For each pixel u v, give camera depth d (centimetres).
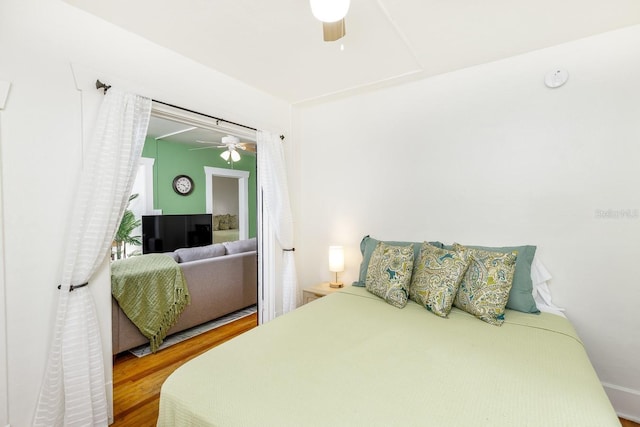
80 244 165
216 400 106
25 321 154
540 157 214
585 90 199
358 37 199
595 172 197
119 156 180
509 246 223
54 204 162
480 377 119
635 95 186
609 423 93
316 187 334
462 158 245
